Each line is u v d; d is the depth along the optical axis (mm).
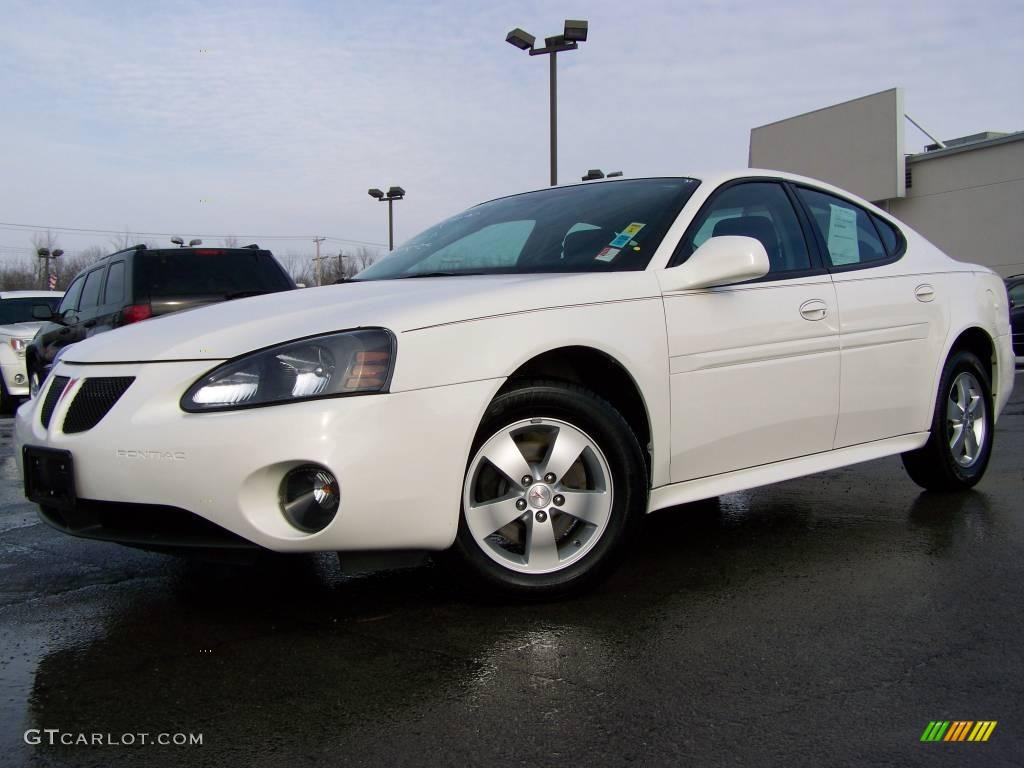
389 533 2623
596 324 3002
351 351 2627
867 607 2920
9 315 12047
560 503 2955
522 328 2850
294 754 2039
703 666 2475
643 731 2121
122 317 8055
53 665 2557
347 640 2693
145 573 3416
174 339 2811
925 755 2006
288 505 2590
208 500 2551
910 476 4562
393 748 2059
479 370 2744
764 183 3871
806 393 3617
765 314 3475
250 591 3168
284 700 2303
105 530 2777
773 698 2281
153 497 2600
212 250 8477
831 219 4062
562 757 2014
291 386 2580
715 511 4309
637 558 3514
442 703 2271
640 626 2771
